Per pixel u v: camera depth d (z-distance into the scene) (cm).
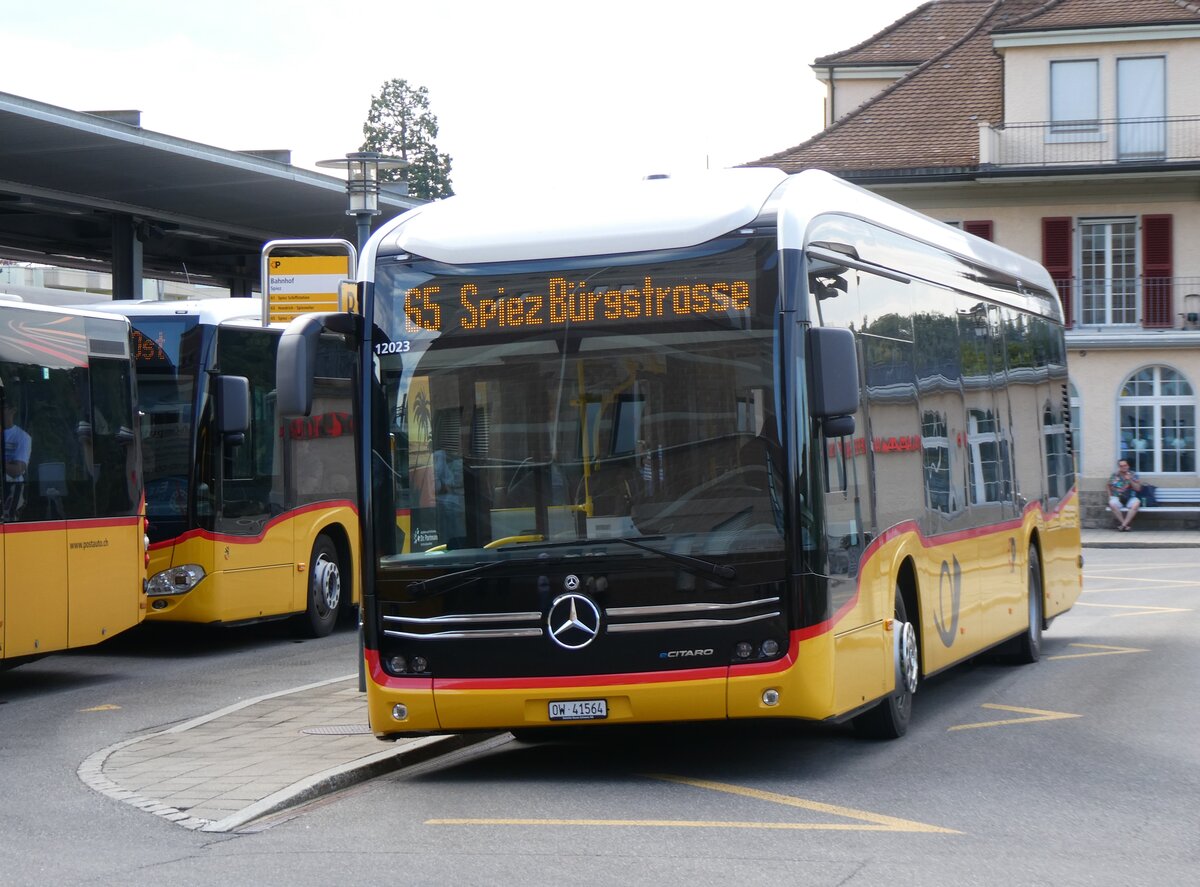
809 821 783
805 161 4294
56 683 1505
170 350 1678
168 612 1652
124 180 2628
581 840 746
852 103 4741
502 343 912
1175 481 4047
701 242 893
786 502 866
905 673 1032
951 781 891
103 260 3634
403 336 929
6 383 1347
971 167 4131
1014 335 1445
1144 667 1446
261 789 894
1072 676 1387
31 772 1010
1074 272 4116
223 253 3659
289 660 1639
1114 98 4069
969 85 4381
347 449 1934
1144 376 4069
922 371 1127
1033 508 1471
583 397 897
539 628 881
